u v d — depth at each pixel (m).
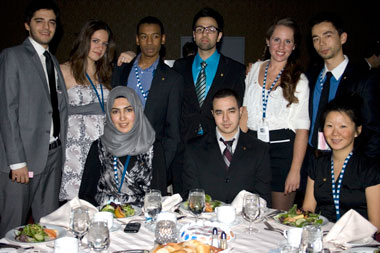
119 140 2.91
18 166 3.19
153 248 1.77
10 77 3.18
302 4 8.45
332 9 8.51
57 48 8.11
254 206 2.12
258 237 2.08
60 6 8.09
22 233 2.03
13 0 8.02
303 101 3.43
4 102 3.17
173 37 8.27
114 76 3.91
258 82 3.57
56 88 3.45
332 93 3.33
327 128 2.64
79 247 1.95
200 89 3.69
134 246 1.95
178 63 3.90
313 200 2.82
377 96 3.19
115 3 8.17
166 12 8.24
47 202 3.49
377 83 3.21
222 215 2.22
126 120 2.91
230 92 2.95
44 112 3.32
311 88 3.53
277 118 3.43
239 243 2.00
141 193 2.95
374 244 1.98
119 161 2.95
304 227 1.77
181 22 8.27
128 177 2.94
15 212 3.31
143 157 3.02
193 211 2.19
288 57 3.47
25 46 3.32
